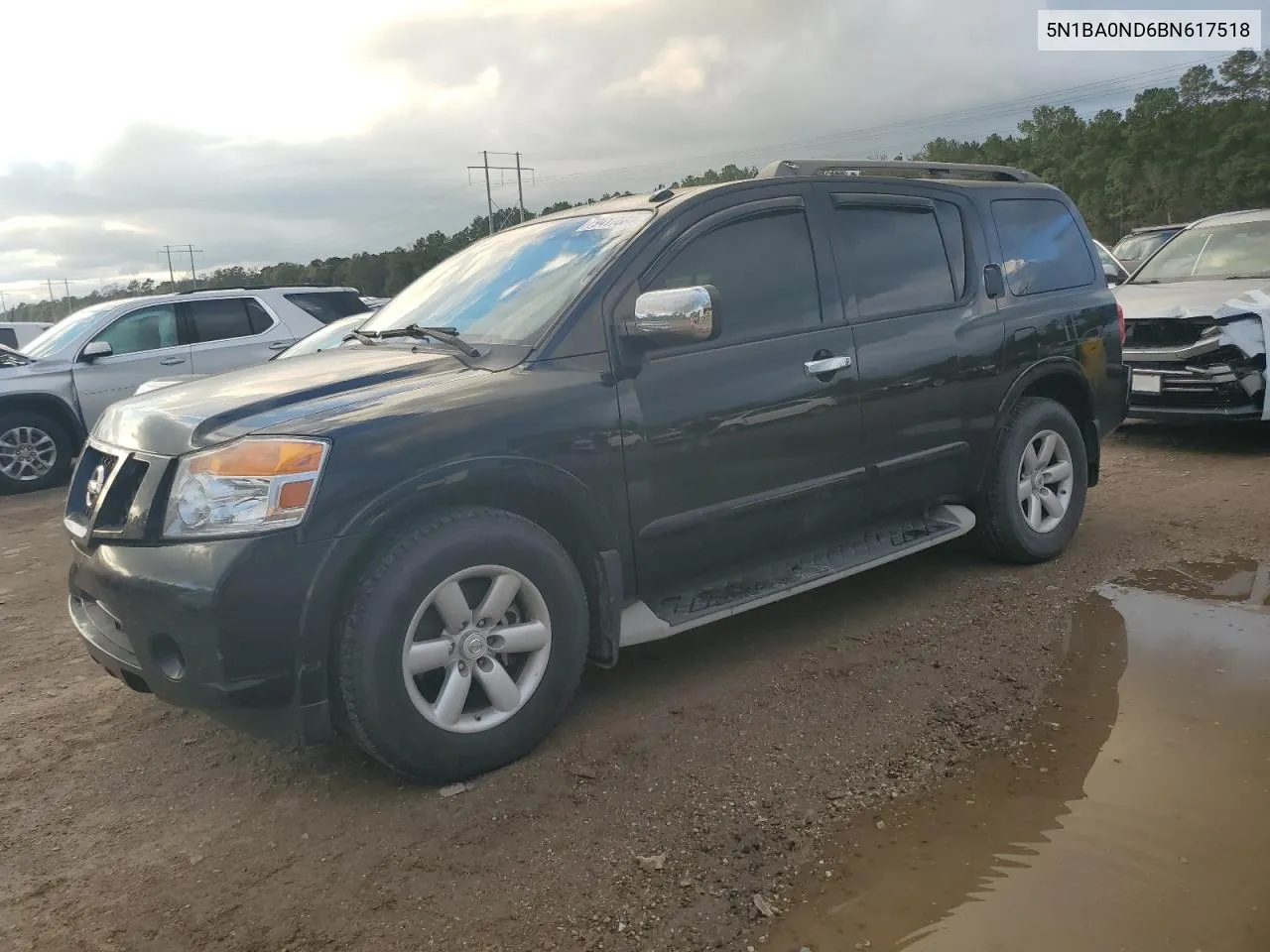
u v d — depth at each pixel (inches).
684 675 150.0
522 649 123.5
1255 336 277.7
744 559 150.7
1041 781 114.0
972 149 4274.1
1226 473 263.9
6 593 225.6
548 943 90.4
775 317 152.5
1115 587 178.9
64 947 94.3
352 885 101.6
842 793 113.7
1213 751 118.6
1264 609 163.3
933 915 91.3
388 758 114.3
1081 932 87.6
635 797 115.0
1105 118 3981.3
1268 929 86.6
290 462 108.0
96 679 165.9
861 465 162.1
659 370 137.5
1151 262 350.3
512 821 111.4
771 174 159.8
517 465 121.3
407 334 152.3
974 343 178.7
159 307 406.3
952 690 139.5
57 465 385.1
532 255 157.4
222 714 109.4
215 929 95.7
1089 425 206.1
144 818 118.2
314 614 108.0
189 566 106.6
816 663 151.6
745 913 93.2
